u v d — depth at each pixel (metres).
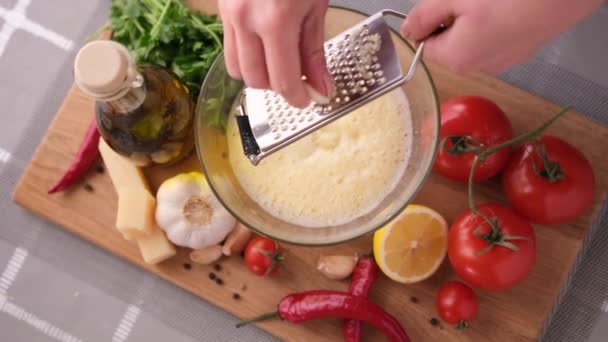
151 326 0.73
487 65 0.54
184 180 0.69
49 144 0.73
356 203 0.65
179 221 0.69
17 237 0.75
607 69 0.73
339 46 0.56
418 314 0.69
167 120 0.65
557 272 0.68
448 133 0.67
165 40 0.69
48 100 0.77
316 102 0.53
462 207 0.70
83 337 0.74
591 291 0.71
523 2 0.49
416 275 0.68
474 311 0.67
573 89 0.73
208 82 0.63
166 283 0.73
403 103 0.65
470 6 0.50
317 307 0.67
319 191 0.65
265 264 0.68
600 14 0.73
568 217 0.66
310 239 0.63
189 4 0.73
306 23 0.48
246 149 0.58
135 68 0.60
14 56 0.77
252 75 0.49
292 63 0.47
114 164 0.70
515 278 0.65
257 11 0.46
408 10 0.75
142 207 0.69
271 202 0.65
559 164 0.64
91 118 0.73
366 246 0.70
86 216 0.72
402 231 0.67
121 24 0.71
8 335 0.74
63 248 0.74
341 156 0.64
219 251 0.70
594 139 0.70
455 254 0.66
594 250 0.71
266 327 0.70
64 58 0.77
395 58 0.54
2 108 0.77
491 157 0.66
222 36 0.71
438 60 0.54
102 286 0.74
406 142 0.65
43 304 0.74
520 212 0.67
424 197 0.70
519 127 0.70
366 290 0.68
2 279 0.74
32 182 0.72
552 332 0.71
